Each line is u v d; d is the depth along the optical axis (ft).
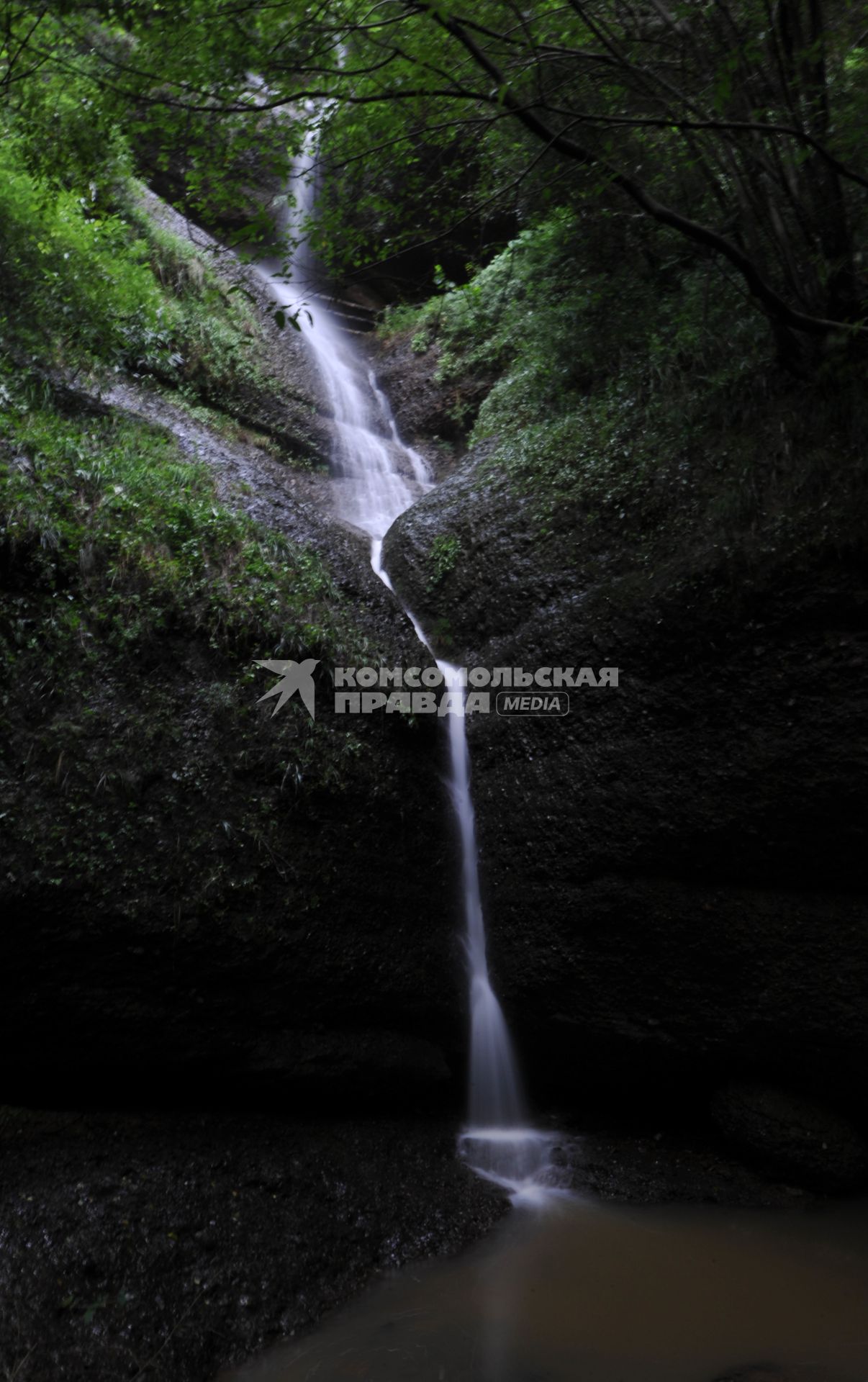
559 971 18.60
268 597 20.13
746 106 17.48
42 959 14.56
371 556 27.09
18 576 16.74
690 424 20.93
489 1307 13.80
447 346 38.86
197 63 16.21
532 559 22.75
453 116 19.49
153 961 15.42
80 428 22.90
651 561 19.60
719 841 17.03
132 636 17.51
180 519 20.66
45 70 20.04
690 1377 11.94
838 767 15.67
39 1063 15.03
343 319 46.21
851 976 15.98
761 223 18.67
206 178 19.17
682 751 17.61
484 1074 19.56
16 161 23.68
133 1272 13.17
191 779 16.79
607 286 25.90
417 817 19.93
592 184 23.03
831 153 17.16
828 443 17.54
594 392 25.63
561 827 19.03
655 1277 14.57
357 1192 16.03
